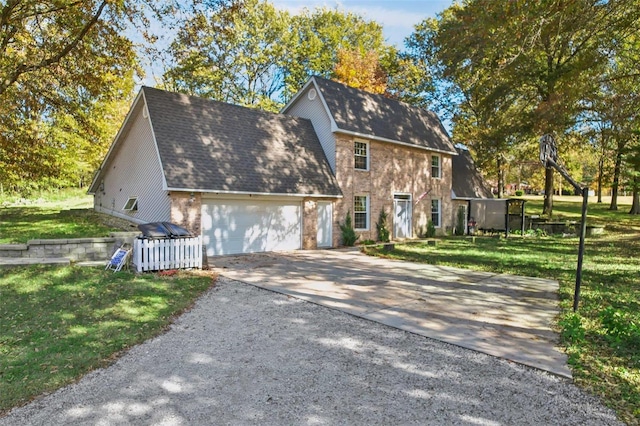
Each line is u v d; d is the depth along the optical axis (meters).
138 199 15.47
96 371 4.42
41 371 4.37
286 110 20.33
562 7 9.32
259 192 14.38
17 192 31.80
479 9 9.93
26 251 10.04
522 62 13.71
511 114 22.05
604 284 9.06
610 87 12.20
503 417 3.50
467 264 12.20
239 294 7.98
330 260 13.03
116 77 17.11
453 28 11.84
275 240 15.57
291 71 33.72
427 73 30.88
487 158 27.67
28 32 14.14
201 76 28.91
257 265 11.70
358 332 5.75
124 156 16.92
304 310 6.87
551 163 7.67
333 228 17.47
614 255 14.31
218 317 6.44
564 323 5.90
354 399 3.82
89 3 12.67
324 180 16.98
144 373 4.38
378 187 19.53
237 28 28.33
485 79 14.38
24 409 3.62
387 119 20.67
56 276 8.59
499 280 9.66
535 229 24.77
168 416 3.51
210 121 15.12
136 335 5.50
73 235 12.95
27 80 15.59
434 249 16.56
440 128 24.23
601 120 14.02
